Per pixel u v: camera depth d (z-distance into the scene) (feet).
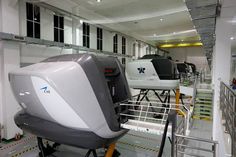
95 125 7.13
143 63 18.35
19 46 16.99
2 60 15.53
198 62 63.21
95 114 7.16
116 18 27.14
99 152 12.73
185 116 9.08
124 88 10.36
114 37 36.01
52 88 6.84
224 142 8.75
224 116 11.20
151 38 47.32
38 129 7.92
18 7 16.83
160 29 35.88
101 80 7.57
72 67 7.08
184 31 37.93
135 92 32.73
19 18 17.65
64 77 6.86
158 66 18.03
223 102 11.94
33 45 19.12
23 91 7.99
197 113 19.75
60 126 7.48
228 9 14.93
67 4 19.22
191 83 27.20
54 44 20.31
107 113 7.53
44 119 8.02
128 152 13.19
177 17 26.94
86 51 26.37
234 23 16.55
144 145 14.42
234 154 6.53
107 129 7.49
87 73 7.24
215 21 15.51
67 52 23.76
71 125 7.21
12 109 16.05
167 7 22.50
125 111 9.77
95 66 7.57
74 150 13.33
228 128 9.05
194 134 15.29
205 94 21.43
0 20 15.25
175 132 6.49
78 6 20.11
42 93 7.16
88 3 20.27
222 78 16.63
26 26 18.42
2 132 15.85
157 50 62.03
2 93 15.83
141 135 16.56
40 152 12.37
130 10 23.66
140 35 43.01
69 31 24.13
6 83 15.65
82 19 24.44
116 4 21.07
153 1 20.33
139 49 48.37
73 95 6.84
